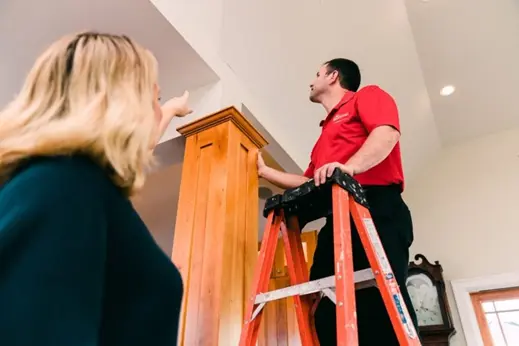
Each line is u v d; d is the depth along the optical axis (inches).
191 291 66.2
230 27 95.7
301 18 107.3
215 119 82.2
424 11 149.5
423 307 161.9
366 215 44.5
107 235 20.8
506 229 173.5
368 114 54.4
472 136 200.8
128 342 20.9
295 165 123.7
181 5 84.0
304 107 123.7
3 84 90.4
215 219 71.1
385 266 41.6
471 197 187.5
